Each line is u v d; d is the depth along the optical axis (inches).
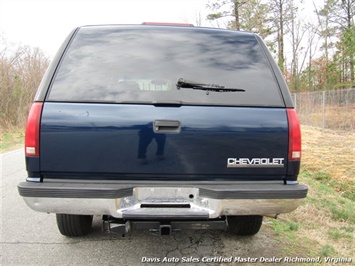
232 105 87.9
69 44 95.7
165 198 86.2
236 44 98.9
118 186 83.5
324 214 166.1
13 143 412.8
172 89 89.7
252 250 114.8
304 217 154.9
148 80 91.9
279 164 87.5
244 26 1046.4
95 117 84.2
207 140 85.6
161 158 85.1
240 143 86.3
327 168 273.6
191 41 98.5
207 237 124.8
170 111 85.4
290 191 84.7
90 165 84.3
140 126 84.4
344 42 941.2
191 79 92.4
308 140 430.0
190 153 85.6
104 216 94.3
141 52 95.6
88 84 88.5
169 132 84.9
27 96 585.0
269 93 90.5
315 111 622.8
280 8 1206.3
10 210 157.1
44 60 659.4
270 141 87.0
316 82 1118.4
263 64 95.4
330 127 570.3
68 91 86.8
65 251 112.8
